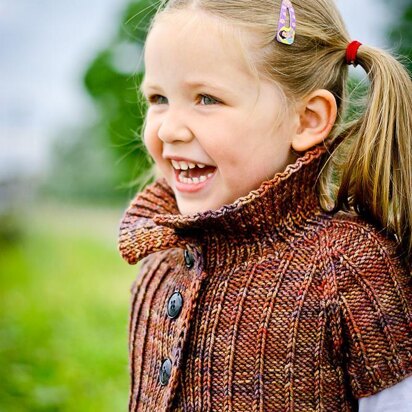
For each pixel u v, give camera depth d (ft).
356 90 5.08
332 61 4.71
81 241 45.03
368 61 4.73
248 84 4.33
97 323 17.52
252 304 4.32
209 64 4.30
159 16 4.61
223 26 4.32
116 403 11.03
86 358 13.52
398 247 4.44
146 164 7.72
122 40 20.16
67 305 20.31
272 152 4.43
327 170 4.80
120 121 19.83
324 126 4.54
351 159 4.62
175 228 4.47
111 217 74.43
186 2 4.49
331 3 4.87
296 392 4.22
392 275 4.28
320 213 4.55
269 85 4.39
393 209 4.56
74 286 24.77
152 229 4.83
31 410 10.85
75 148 86.58
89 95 22.38
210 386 4.34
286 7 4.50
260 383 4.24
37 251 36.60
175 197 5.22
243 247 4.46
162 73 4.45
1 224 36.60
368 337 4.13
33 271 28.94
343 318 4.18
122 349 14.30
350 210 4.70
